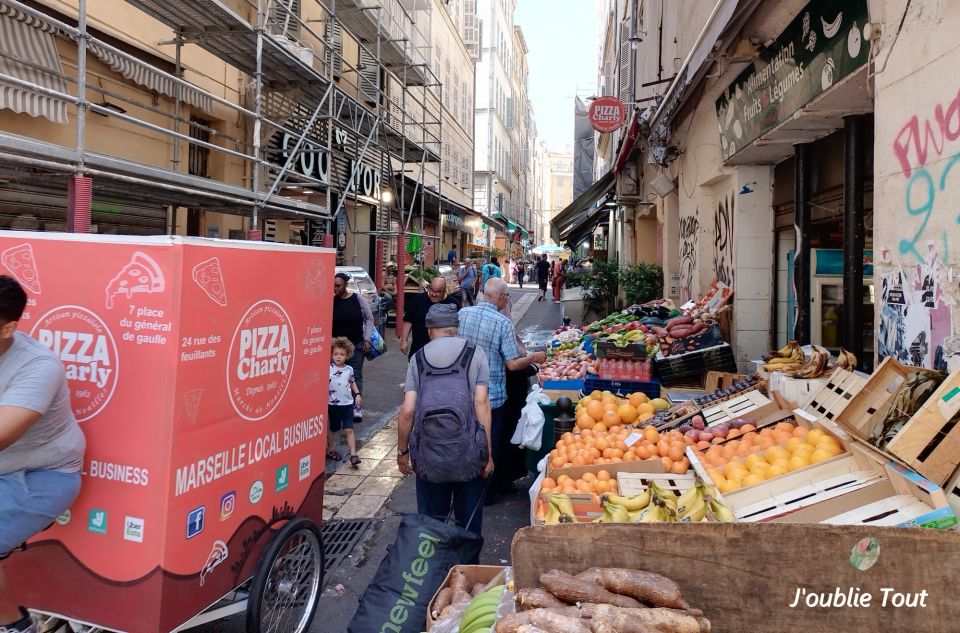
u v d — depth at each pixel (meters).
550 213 131.62
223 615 3.04
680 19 10.42
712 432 4.58
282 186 12.34
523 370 5.95
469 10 37.19
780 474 3.62
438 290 7.61
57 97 5.09
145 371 2.54
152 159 9.46
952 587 1.89
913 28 3.69
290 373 3.27
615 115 13.16
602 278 16.34
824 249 6.71
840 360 4.65
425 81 18.05
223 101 7.38
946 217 3.37
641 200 15.89
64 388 2.56
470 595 3.02
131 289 2.56
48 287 2.66
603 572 1.95
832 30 4.74
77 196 5.32
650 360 6.80
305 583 3.54
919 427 2.90
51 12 7.22
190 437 2.62
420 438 3.71
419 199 25.14
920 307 3.62
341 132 15.12
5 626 2.79
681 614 1.83
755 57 6.47
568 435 4.91
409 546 3.31
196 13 8.27
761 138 6.59
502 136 57.53
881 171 4.05
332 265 3.65
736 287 8.12
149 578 2.55
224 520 2.84
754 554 1.96
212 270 2.68
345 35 16.23
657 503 3.15
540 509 3.70
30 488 2.46
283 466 3.25
